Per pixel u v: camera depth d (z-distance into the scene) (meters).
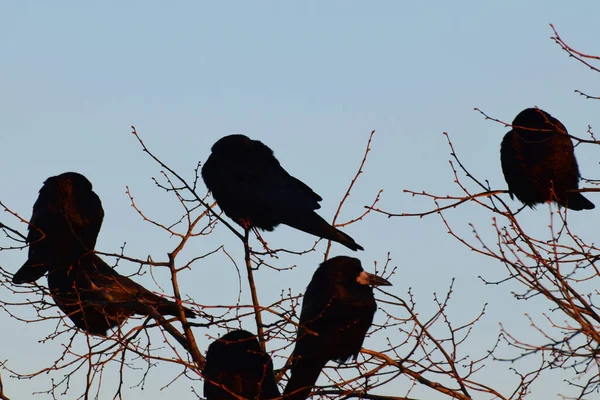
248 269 12.09
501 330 10.30
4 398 10.23
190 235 12.11
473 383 10.63
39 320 11.45
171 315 13.03
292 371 11.48
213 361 11.62
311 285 12.31
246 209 14.96
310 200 14.42
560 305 10.04
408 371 10.73
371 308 11.98
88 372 10.95
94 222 14.50
